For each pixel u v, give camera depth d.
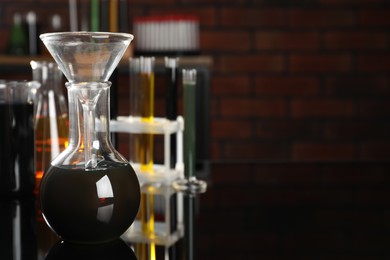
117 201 0.71
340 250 0.70
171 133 1.06
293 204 0.95
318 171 1.23
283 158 2.90
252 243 0.73
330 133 2.89
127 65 2.45
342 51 2.85
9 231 0.77
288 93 2.87
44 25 2.78
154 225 0.81
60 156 0.74
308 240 0.74
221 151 2.90
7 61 2.40
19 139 0.93
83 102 0.72
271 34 2.84
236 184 1.11
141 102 1.07
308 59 2.85
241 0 2.82
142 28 2.63
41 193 0.72
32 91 0.96
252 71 2.86
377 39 2.84
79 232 0.70
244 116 2.88
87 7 2.77
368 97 2.88
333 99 2.88
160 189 1.04
